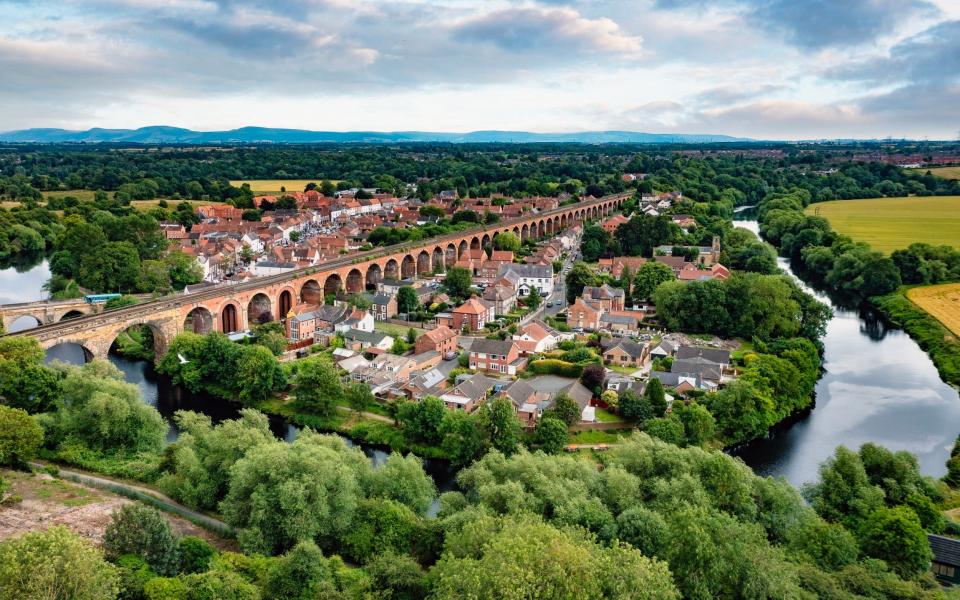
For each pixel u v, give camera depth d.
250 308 185.75
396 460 91.31
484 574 56.91
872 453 97.62
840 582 69.94
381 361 148.50
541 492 80.44
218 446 90.56
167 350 156.12
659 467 91.12
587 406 127.00
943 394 146.88
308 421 129.25
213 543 77.44
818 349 172.75
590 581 57.31
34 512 80.94
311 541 67.06
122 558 62.84
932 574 77.44
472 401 129.88
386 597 63.72
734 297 177.25
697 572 67.75
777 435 128.12
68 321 141.12
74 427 104.38
